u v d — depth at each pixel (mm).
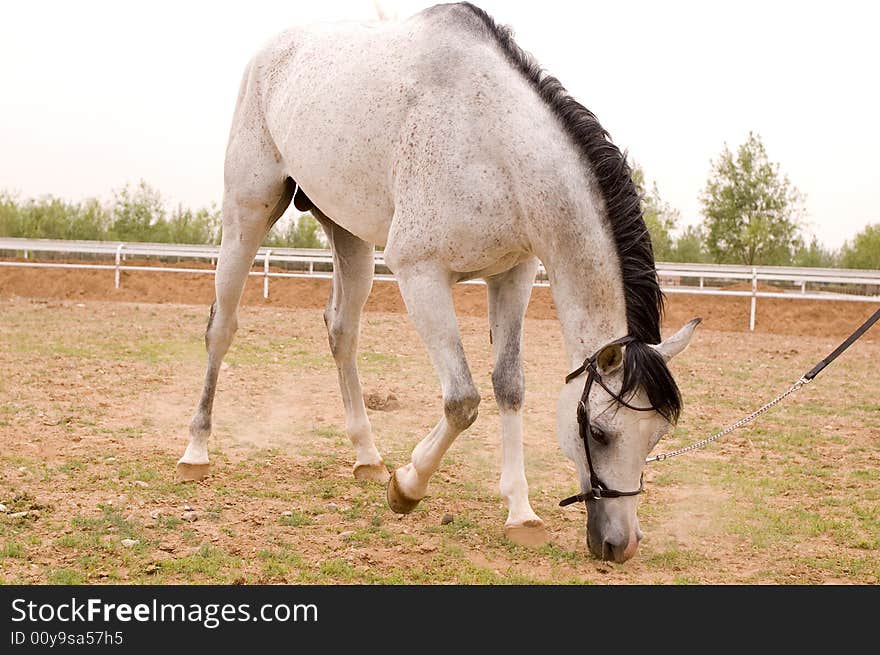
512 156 4500
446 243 4680
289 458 6906
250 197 6125
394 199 4969
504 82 4637
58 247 21469
